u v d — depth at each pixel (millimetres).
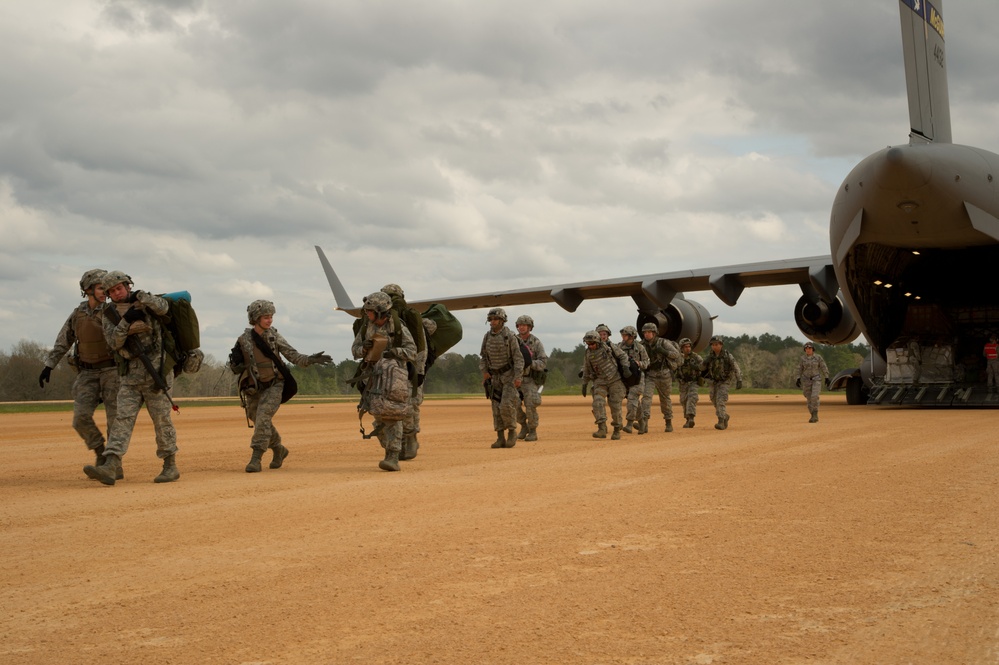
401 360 10297
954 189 20688
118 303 9320
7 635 3914
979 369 27156
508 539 5930
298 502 7789
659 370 17531
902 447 12320
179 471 10664
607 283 30125
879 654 3531
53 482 9719
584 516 6809
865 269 24656
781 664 3428
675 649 3617
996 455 11031
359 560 5344
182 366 9750
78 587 4758
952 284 26594
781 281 29656
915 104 23125
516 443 14633
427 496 8055
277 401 10664
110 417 10109
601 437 15398
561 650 3621
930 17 24281
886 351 26406
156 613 4242
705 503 7391
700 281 29359
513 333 13711
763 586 4617
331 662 3502
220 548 5766
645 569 5023
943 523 6367
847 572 4906
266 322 10578
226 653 3631
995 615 4062
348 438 16906
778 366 85000
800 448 12492
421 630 3914
